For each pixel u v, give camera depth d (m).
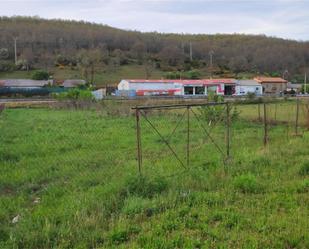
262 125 19.88
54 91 62.97
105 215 6.03
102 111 27.64
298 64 108.00
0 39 102.12
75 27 123.62
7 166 9.90
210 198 6.76
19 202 6.88
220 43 128.88
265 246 4.92
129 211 6.16
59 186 7.99
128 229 5.44
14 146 12.85
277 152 11.02
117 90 65.62
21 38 104.38
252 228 5.54
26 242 5.12
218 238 5.18
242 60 106.56
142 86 65.12
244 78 88.06
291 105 32.78
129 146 13.09
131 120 22.19
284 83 79.31
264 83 76.62
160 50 115.06
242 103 36.44
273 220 5.77
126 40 117.62
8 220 6.08
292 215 5.98
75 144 13.38
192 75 91.81
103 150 12.37
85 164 10.14
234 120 20.41
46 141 14.12
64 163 10.30
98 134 16.17
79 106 34.12
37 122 21.47
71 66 92.81
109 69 92.81
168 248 4.92
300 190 7.34
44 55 97.81
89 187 7.85
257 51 113.00
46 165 10.00
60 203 6.72
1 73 83.81
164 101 40.56
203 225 5.60
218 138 14.73
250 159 10.06
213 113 18.94
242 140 14.15
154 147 12.75
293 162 9.85
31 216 6.03
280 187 7.53
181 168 9.18
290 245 4.99
